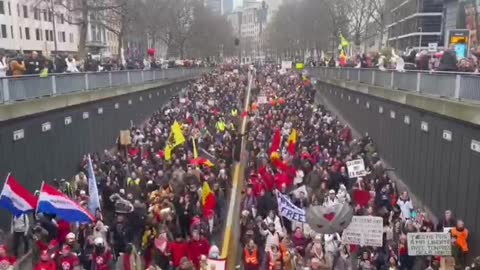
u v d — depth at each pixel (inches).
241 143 1010.1
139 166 714.8
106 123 1021.2
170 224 513.7
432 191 682.2
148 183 620.1
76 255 432.5
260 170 645.3
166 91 1752.0
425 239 441.1
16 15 2425.0
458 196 587.2
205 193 571.8
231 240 603.5
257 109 1336.1
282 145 858.8
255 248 467.2
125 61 1558.8
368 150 872.3
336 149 815.1
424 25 3090.6
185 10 2726.4
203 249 466.6
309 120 1069.8
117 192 590.6
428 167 699.4
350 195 598.5
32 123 669.9
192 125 1003.3
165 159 738.2
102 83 992.2
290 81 2079.2
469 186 554.6
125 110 1182.9
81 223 490.9
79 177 635.5
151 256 484.4
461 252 501.0
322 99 1865.2
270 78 2324.1
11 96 611.2
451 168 612.1
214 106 1328.7
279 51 4072.3
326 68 1807.3
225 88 1850.4
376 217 461.1
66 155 796.0
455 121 599.2
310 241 482.0
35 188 677.9
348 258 466.0
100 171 654.5
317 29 2689.5
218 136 947.3
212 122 1077.1
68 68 860.0
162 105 1659.7
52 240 450.3
